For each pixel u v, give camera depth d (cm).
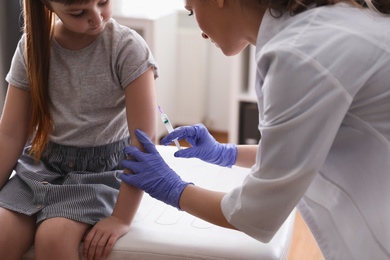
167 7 277
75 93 122
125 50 120
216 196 100
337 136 92
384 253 93
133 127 119
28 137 130
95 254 109
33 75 121
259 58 88
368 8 91
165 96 277
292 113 83
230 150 126
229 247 108
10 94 127
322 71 82
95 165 126
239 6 96
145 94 119
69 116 124
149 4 274
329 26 85
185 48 284
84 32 115
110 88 122
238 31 100
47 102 124
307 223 105
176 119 301
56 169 127
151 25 242
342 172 94
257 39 92
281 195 87
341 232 98
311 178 86
